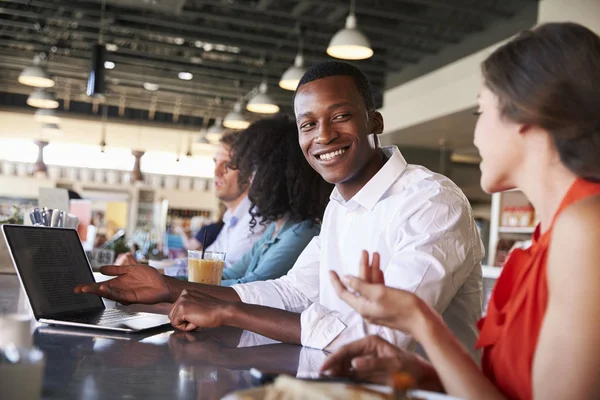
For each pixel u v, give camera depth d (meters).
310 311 1.42
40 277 1.56
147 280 1.72
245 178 2.72
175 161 14.90
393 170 1.68
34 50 10.59
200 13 7.80
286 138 2.50
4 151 13.77
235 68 10.51
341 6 7.27
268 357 1.24
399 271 1.43
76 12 8.70
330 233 1.79
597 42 0.92
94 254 3.61
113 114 14.48
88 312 1.67
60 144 14.12
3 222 3.06
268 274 2.39
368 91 1.76
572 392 0.82
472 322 1.61
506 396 0.96
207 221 14.46
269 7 7.84
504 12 7.43
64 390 0.90
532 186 0.97
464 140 10.53
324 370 1.05
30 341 0.96
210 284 1.79
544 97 0.91
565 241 0.86
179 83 11.91
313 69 1.74
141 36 9.64
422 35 8.25
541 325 0.89
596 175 0.91
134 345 1.28
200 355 1.22
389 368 1.00
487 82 0.99
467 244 1.51
